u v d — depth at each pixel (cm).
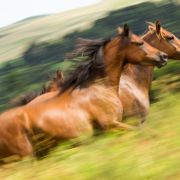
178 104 918
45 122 1136
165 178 555
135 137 798
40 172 712
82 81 1230
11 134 1122
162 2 10669
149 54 1305
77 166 652
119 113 1255
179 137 690
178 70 1273
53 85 1440
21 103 1334
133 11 11775
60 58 11625
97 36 12431
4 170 941
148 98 1447
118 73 1278
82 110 1192
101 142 772
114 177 584
